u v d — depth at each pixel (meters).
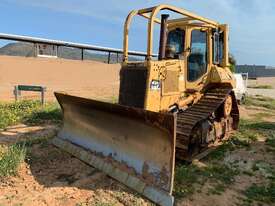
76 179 5.17
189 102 6.75
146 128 4.81
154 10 5.59
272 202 4.74
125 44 6.09
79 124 6.41
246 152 6.96
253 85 33.28
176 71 6.29
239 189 5.12
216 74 7.14
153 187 4.59
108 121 5.57
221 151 6.88
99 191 4.76
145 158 4.86
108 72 26.69
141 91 5.79
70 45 25.62
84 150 6.04
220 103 6.61
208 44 7.11
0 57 21.16
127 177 4.96
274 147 7.35
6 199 4.47
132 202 4.45
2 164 5.26
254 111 13.45
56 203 4.41
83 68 25.30
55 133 7.79
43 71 22.12
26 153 6.17
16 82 19.41
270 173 5.77
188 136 5.74
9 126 8.58
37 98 14.30
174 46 6.73
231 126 8.17
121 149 5.31
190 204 4.55
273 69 60.22
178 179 5.26
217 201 4.70
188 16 6.41
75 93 17.31
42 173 5.38
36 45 23.95
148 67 5.72
